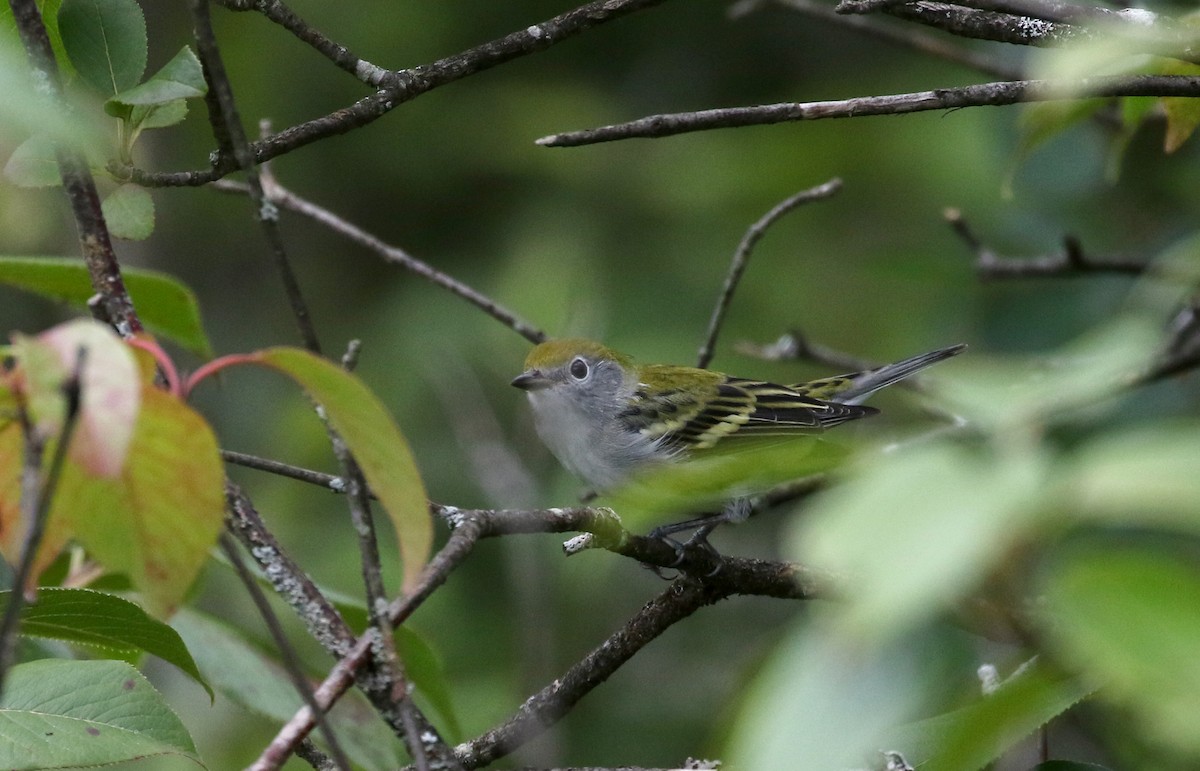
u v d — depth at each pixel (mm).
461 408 13383
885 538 2023
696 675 13578
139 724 5062
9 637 3090
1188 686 2000
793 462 3736
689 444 11445
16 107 2389
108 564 3652
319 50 5820
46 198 12797
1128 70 5918
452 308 15305
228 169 5512
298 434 14094
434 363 14047
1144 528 4949
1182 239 11570
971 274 10648
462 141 16391
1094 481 2016
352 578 12961
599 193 16094
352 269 16812
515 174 16344
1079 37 5551
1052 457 2166
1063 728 7191
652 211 15938
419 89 5801
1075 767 4957
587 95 16609
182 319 6988
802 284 15047
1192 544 4891
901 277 10883
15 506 3627
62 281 6398
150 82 4793
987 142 12570
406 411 14742
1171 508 1916
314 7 15992
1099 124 9828
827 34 16266
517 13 16344
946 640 2541
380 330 15516
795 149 15594
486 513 4848
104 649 6324
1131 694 2119
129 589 6953
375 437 3479
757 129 16016
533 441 14055
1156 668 2023
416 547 3533
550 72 16953
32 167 5375
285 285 4270
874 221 15336
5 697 5094
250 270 16906
